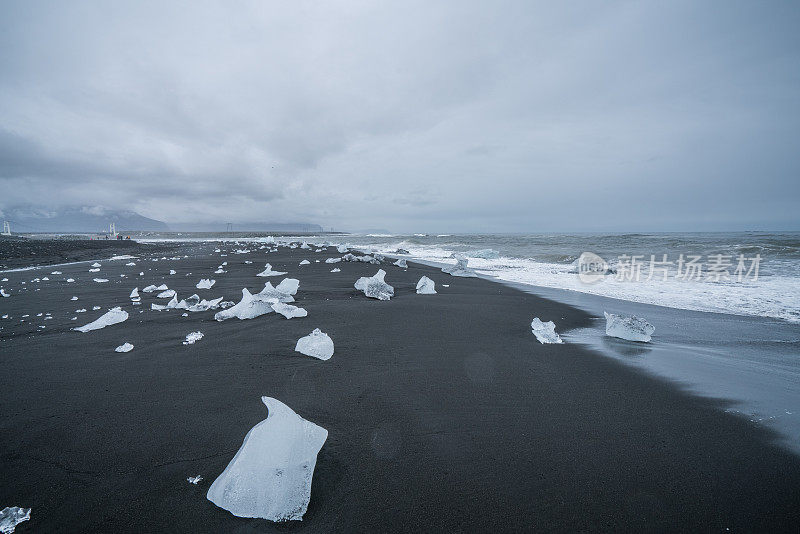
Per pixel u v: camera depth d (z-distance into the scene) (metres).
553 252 18.27
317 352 3.57
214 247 23.95
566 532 1.54
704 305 6.51
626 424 2.44
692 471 1.95
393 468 1.92
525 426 2.39
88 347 3.74
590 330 4.96
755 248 14.78
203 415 2.41
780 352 4.00
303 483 1.67
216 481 1.67
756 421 2.49
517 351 3.94
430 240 37.53
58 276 9.23
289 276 9.41
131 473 1.83
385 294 6.62
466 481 1.84
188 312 5.25
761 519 1.61
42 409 2.47
